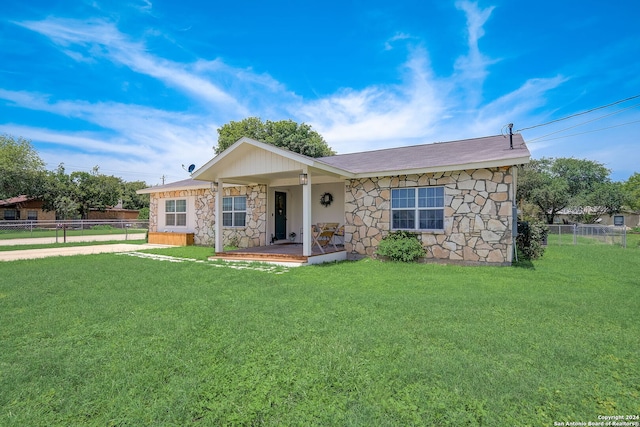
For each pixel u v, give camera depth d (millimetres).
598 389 2787
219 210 11523
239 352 3482
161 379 2955
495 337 3834
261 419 2424
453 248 9492
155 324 4359
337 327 4215
